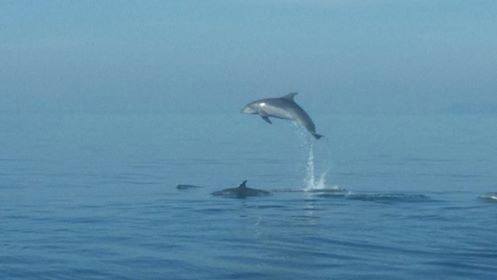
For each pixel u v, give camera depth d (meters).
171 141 82.19
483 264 20.55
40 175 45.88
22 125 126.00
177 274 19.36
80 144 76.38
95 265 20.22
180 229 25.81
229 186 40.62
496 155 63.12
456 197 35.12
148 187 39.19
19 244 22.95
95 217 28.44
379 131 104.81
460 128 113.88
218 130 108.56
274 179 45.09
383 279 18.86
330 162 56.94
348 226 26.56
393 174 47.84
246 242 23.58
